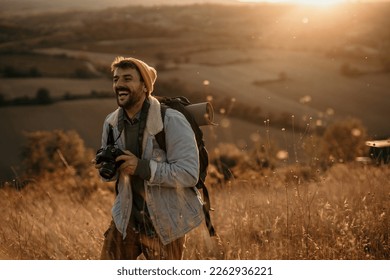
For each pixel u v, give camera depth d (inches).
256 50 6894.7
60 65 5984.3
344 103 4626.0
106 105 4220.0
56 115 3981.3
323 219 172.2
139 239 135.1
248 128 3567.9
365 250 161.8
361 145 264.8
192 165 128.9
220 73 5777.6
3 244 180.7
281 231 167.5
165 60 6855.3
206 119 136.3
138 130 133.4
